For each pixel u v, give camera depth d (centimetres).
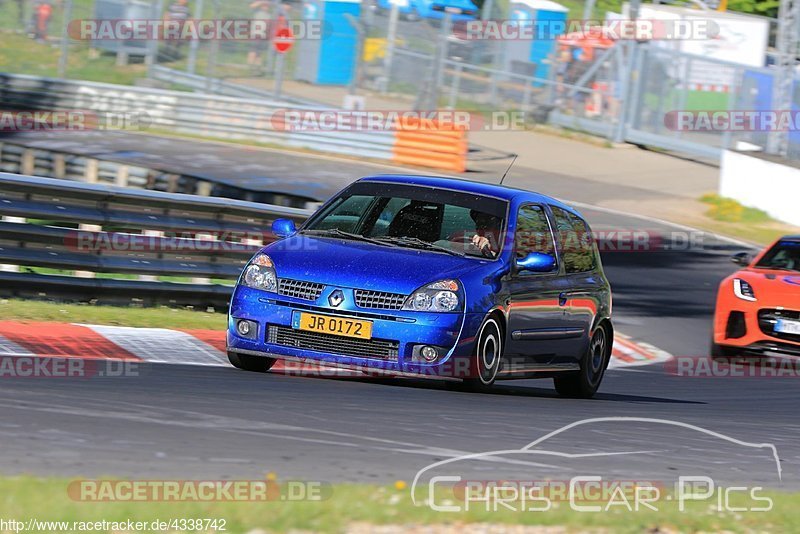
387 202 3195
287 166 9512
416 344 2822
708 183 10762
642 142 12212
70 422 1984
